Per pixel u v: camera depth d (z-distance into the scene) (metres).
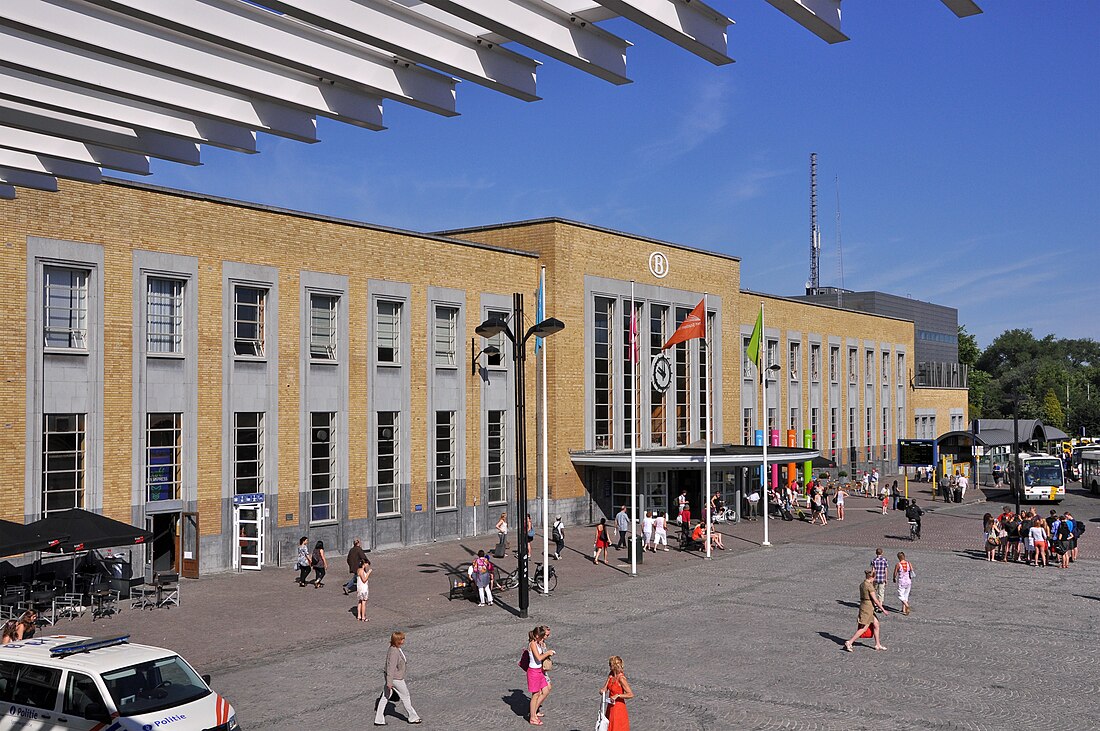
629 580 31.59
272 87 10.24
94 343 29.03
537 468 44.94
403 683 16.31
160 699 13.81
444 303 40.66
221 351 32.53
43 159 13.38
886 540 42.34
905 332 86.31
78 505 28.66
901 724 16.08
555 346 44.78
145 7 8.17
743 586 30.27
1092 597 28.22
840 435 73.81
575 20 9.12
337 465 36.28
